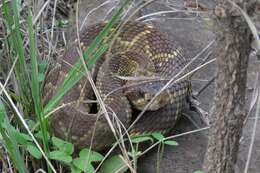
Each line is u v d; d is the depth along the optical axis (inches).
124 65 210.5
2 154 173.5
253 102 140.6
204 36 245.0
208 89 214.1
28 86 191.9
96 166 174.4
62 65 202.4
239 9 107.3
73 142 177.6
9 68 197.9
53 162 176.4
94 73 206.5
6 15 183.3
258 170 177.5
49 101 179.5
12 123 188.5
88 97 197.3
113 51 220.2
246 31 114.0
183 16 255.0
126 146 180.9
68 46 217.8
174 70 208.1
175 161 183.2
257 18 123.1
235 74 120.0
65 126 178.7
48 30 236.5
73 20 255.1
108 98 188.9
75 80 161.6
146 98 188.2
